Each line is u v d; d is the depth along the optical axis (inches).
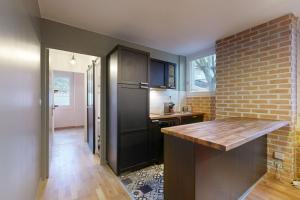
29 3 54.5
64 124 242.8
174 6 75.9
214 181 54.2
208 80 138.8
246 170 73.3
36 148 71.3
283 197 71.7
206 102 138.2
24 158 47.3
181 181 51.3
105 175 94.1
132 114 98.0
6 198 31.7
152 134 107.0
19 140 41.8
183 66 155.9
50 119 107.6
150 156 105.7
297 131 85.0
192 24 93.5
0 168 28.6
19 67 41.8
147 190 79.2
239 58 102.4
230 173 62.2
